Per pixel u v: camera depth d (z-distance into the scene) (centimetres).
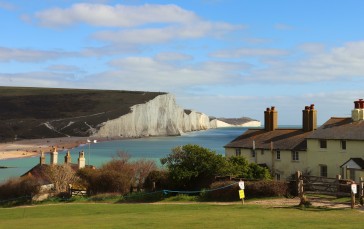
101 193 5234
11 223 2938
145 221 2706
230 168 4953
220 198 4331
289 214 2886
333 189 3569
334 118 6128
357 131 5488
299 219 2614
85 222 2791
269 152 6331
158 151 16762
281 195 3988
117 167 5706
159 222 2633
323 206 3228
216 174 4853
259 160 6475
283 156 6162
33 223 2880
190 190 4897
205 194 4469
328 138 5634
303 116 6397
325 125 6009
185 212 3275
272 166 6275
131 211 3616
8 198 5381
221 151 15912
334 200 3428
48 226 2633
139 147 19650
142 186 5381
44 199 5256
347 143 5453
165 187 5016
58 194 5359
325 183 3528
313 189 3712
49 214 3706
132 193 5047
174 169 4903
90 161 11875
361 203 3200
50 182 5631
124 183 5303
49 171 5772
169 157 5034
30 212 3950
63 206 4388
